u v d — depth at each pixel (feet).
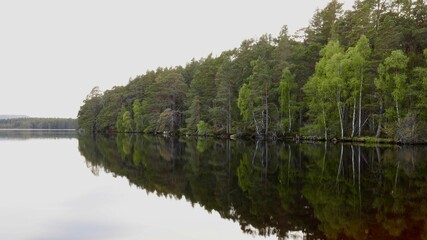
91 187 64.49
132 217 44.27
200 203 51.37
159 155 120.26
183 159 107.34
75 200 53.93
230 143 169.27
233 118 230.27
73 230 39.09
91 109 407.85
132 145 171.83
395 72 144.46
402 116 143.95
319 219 41.14
